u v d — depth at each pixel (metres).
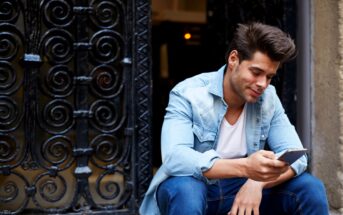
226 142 2.29
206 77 2.31
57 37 2.86
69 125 2.91
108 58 2.95
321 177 3.15
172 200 2.05
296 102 3.28
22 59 2.82
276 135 2.34
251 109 2.29
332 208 3.09
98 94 2.93
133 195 2.99
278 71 3.30
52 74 2.87
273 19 3.31
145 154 3.00
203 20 5.58
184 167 2.07
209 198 2.33
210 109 2.21
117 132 2.98
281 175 2.17
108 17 2.93
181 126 2.18
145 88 2.99
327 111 3.09
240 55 2.09
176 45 5.32
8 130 2.82
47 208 2.92
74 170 2.93
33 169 2.87
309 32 3.19
